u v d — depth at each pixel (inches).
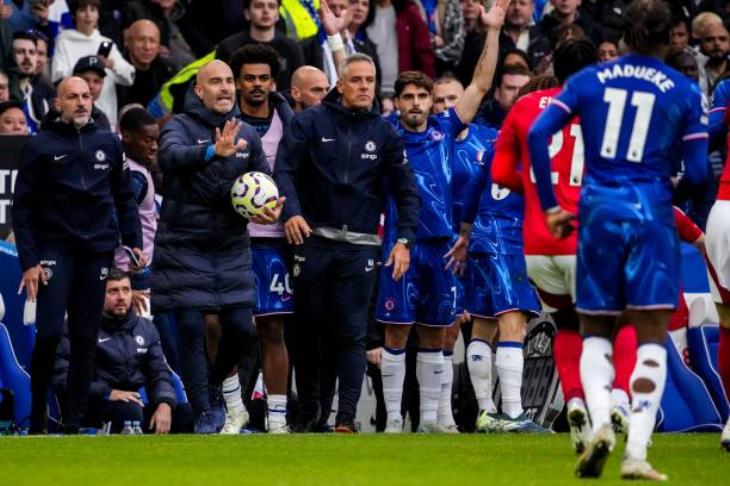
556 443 1250.0
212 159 1398.9
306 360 1498.5
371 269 1476.4
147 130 1674.5
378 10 2174.0
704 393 1565.0
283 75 1924.2
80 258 1450.5
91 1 2036.2
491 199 1502.2
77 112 1439.5
